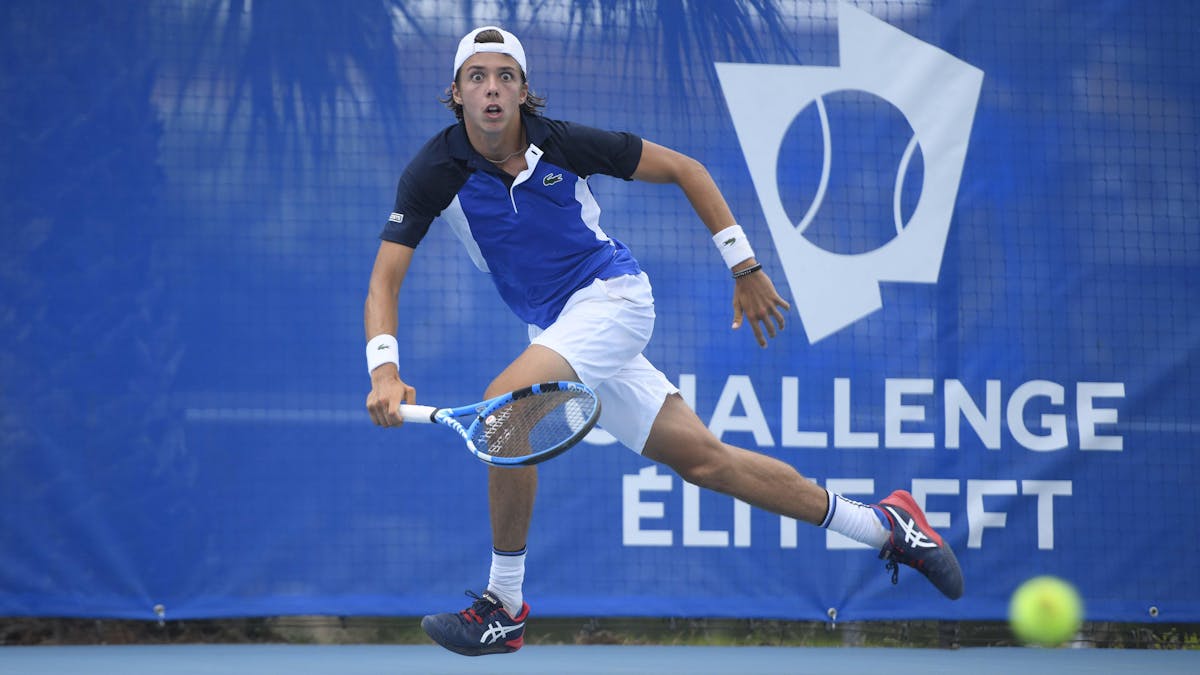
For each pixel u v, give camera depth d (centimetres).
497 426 1380
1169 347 2370
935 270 2314
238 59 2197
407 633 2519
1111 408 2344
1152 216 2388
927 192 2323
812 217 2289
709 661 2020
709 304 2258
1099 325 2353
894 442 2278
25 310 2125
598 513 2203
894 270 2303
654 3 2284
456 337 2209
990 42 2361
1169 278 2383
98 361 2133
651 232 2255
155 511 2125
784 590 2230
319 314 2181
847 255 2292
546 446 1366
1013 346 2327
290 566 2144
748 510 2230
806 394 2264
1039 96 2370
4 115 2144
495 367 2216
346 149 2206
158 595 2114
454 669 1838
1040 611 2273
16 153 2142
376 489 2169
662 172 1494
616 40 2272
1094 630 2412
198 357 2153
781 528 2238
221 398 2152
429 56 2234
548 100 2244
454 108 1477
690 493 2220
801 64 2309
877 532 1557
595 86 2259
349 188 2203
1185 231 2394
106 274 2145
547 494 2197
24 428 2111
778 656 2116
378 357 1404
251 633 2447
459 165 1438
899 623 2438
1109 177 2380
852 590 2244
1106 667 1970
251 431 2153
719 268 2267
